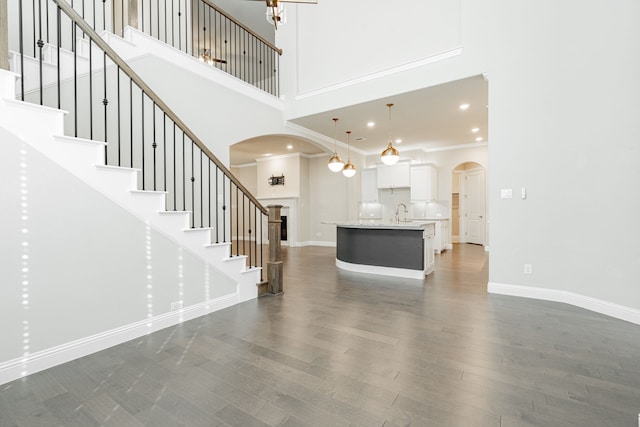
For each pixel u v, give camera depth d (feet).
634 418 5.02
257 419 5.09
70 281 7.18
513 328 8.89
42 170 6.75
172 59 13.73
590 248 10.44
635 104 9.33
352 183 29.14
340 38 17.58
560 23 11.04
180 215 9.48
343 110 17.88
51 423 5.02
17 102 6.39
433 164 26.58
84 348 7.35
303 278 15.62
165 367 6.79
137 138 12.48
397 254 16.05
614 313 9.75
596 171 10.26
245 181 37.14
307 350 7.58
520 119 11.91
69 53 10.64
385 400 5.57
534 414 5.15
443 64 13.99
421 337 8.31
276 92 20.88
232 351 7.54
